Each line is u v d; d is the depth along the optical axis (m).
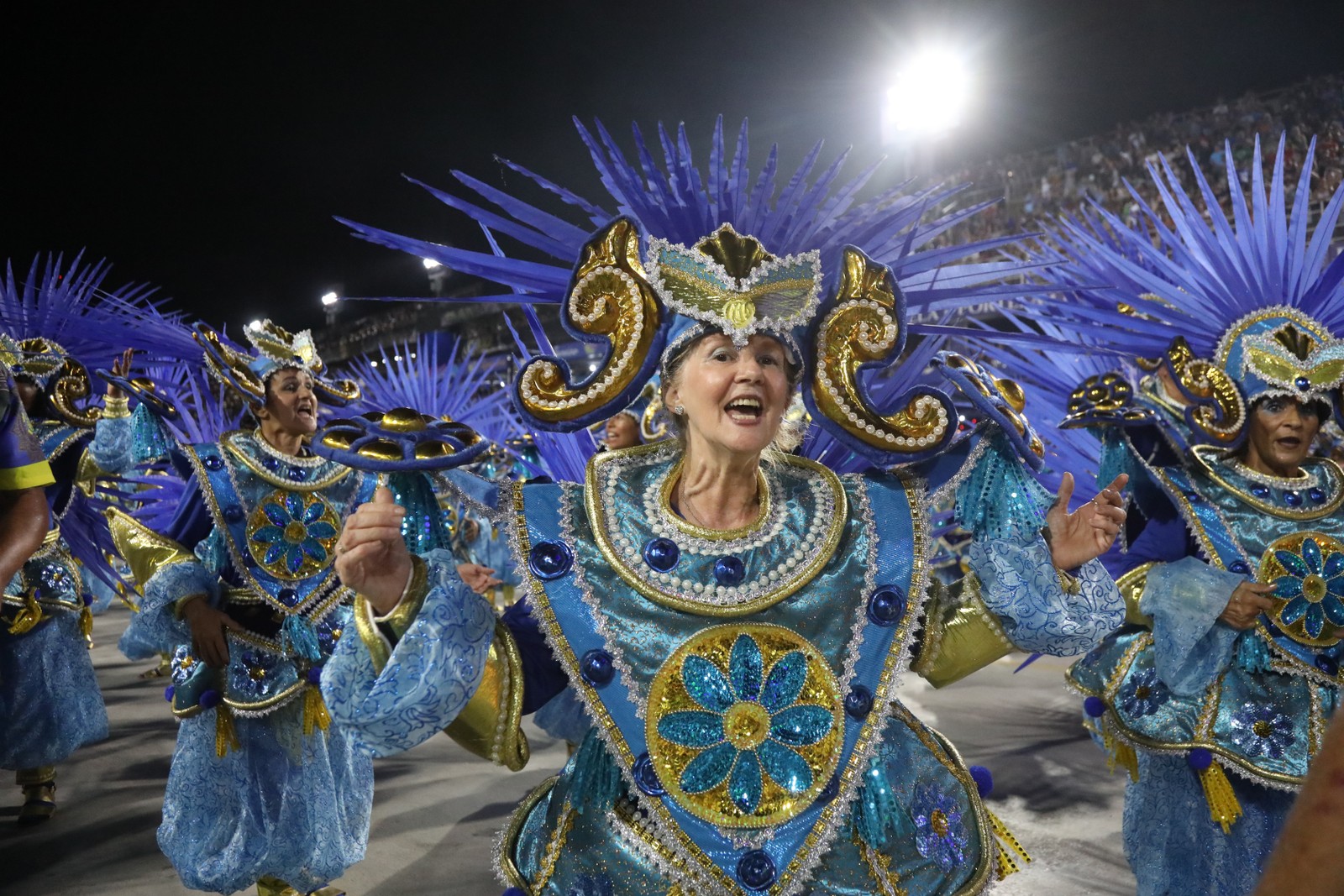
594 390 1.68
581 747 1.65
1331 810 0.68
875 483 1.78
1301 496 2.86
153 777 5.16
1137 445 3.03
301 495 3.54
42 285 4.98
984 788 1.78
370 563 1.55
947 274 1.85
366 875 3.80
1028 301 3.46
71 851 4.14
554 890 1.59
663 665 1.58
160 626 3.36
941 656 1.75
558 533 1.66
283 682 3.33
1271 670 2.73
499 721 1.60
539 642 1.69
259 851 3.25
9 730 4.49
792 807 1.56
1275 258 2.95
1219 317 3.00
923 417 1.74
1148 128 13.07
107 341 4.41
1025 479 1.81
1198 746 2.68
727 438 1.63
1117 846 3.82
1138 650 2.89
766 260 1.65
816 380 1.73
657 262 1.65
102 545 5.02
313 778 3.38
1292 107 12.11
